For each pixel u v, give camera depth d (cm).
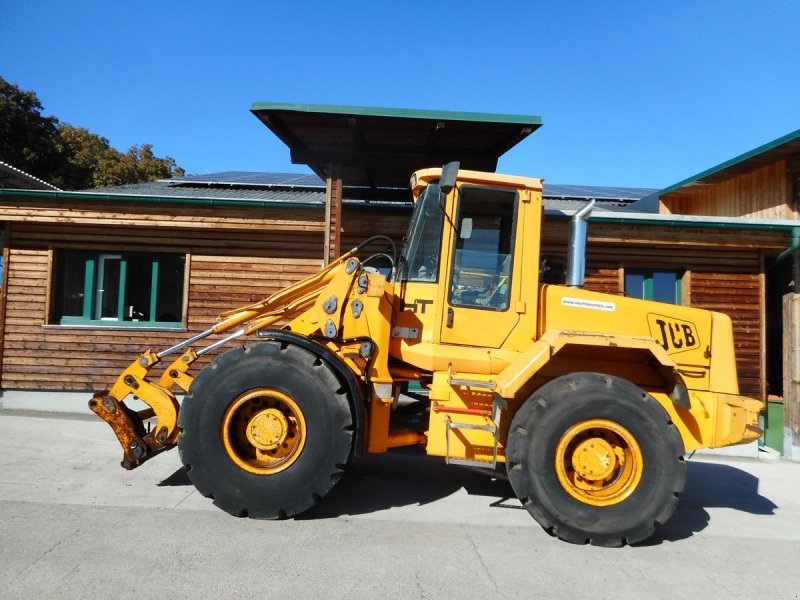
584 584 302
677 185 947
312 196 891
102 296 783
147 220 739
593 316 412
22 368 754
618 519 353
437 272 412
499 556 333
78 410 752
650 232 742
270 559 312
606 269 772
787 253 748
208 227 739
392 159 706
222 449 369
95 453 530
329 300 400
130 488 428
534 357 362
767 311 860
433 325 406
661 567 331
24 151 1964
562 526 355
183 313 767
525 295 406
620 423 359
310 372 372
